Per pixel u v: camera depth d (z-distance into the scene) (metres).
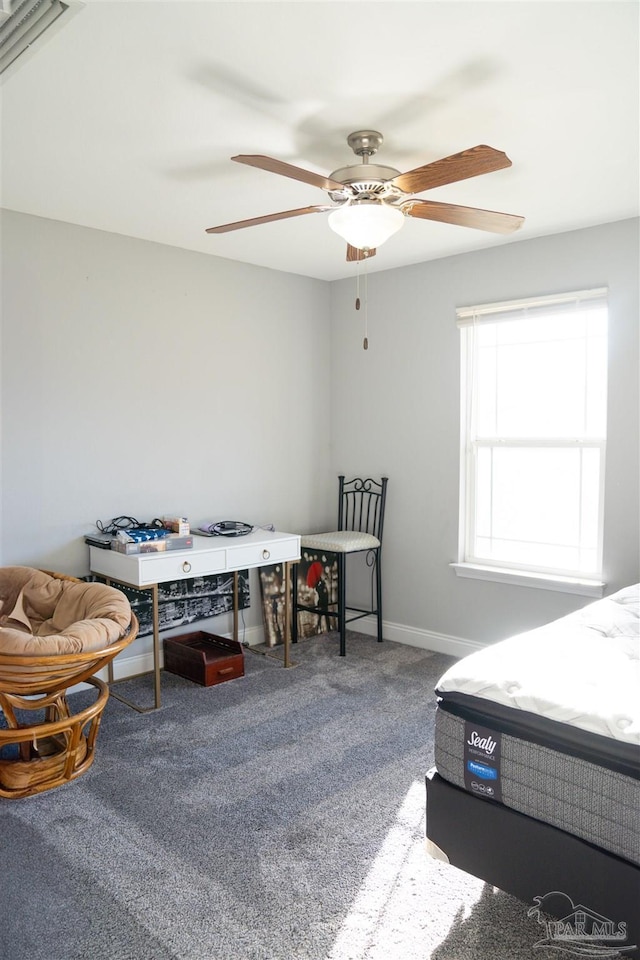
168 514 3.86
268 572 4.25
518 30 1.76
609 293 3.37
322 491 4.71
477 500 4.01
